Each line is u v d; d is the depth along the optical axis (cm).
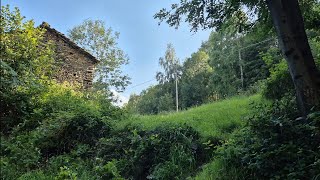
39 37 1377
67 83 1817
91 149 870
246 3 948
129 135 861
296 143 587
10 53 1139
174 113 1359
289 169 536
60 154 891
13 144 844
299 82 699
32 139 888
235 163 629
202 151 771
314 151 566
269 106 809
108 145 847
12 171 721
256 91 1744
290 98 841
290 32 719
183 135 797
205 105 1506
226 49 4553
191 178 657
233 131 852
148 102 6031
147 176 707
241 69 4116
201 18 955
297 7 735
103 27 3859
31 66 1217
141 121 1062
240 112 1041
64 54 2038
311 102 677
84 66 2097
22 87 1126
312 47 1133
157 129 855
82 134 945
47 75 1391
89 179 677
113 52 3819
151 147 782
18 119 1098
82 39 3797
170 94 5672
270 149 576
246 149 606
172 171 700
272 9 750
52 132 927
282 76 1027
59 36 2036
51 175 710
